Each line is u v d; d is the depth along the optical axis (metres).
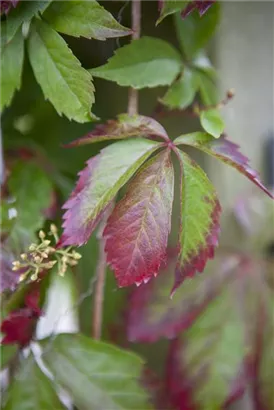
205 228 0.46
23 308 0.49
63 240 0.45
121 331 0.59
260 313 0.59
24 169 0.56
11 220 0.51
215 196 0.46
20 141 0.59
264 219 0.62
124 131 0.47
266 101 0.64
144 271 0.45
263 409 0.58
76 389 0.51
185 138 0.47
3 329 0.49
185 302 0.59
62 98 0.47
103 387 0.51
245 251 0.62
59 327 0.62
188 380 0.57
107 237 0.45
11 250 0.50
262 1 0.63
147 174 0.45
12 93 0.48
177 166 0.62
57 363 0.52
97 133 0.47
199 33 0.53
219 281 0.60
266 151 0.64
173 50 0.52
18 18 0.46
